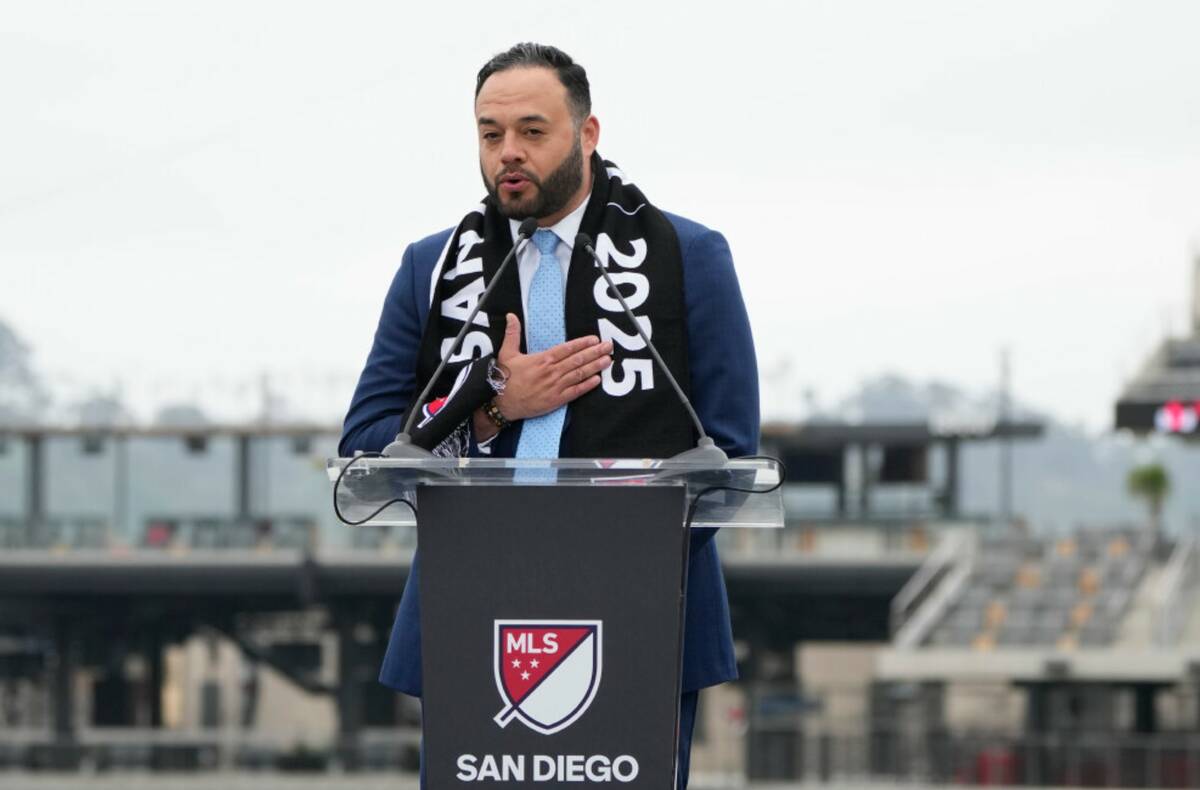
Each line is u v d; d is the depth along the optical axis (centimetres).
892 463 8488
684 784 825
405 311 845
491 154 795
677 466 702
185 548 7719
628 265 805
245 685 11338
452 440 776
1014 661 5834
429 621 702
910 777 5331
